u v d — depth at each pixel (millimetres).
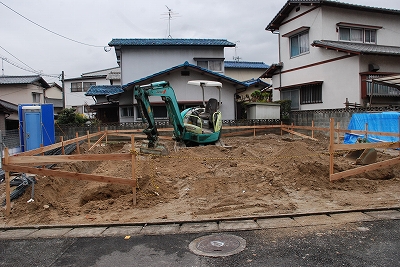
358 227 5355
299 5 19000
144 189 7469
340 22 17891
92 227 5770
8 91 25109
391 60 16516
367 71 15820
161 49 22109
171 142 15594
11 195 7121
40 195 7223
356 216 5883
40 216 6332
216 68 22609
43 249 4914
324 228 5352
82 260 4516
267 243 4848
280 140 16609
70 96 35781
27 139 12891
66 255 4688
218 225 5672
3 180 8984
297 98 19750
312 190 7535
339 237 4969
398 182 8094
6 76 26453
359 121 13781
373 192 7336
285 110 19969
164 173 8844
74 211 6594
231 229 5438
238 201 6934
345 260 4234
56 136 18016
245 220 5867
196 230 5461
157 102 19422
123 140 18344
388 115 12539
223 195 7379
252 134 19250
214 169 9352
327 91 17562
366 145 7785
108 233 5461
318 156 10398
